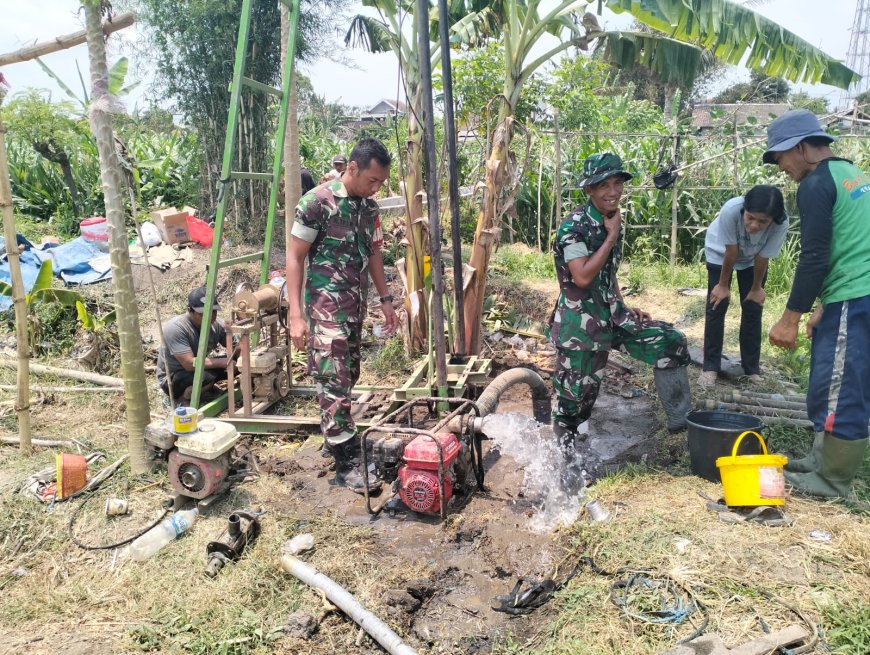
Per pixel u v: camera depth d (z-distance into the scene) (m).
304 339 3.99
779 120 3.40
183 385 5.08
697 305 7.72
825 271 3.24
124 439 4.55
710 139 10.71
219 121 9.72
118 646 2.67
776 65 6.08
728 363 5.51
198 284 8.20
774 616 2.56
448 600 2.97
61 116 10.16
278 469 4.18
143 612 2.88
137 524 3.54
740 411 4.62
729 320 7.05
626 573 2.90
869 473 3.73
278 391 5.16
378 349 6.44
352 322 4.05
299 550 3.28
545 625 2.75
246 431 4.72
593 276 3.61
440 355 4.54
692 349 6.05
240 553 3.27
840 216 3.22
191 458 3.57
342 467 4.08
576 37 6.04
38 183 11.77
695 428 3.72
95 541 3.41
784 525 3.15
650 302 8.05
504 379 4.23
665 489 3.65
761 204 4.38
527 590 2.94
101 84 3.51
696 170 9.98
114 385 5.48
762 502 3.19
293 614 2.80
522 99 12.41
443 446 3.51
